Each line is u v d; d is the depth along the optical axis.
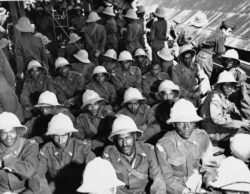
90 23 8.70
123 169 3.45
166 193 3.59
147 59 7.71
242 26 9.47
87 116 4.72
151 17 12.52
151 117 4.87
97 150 4.38
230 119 4.62
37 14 11.84
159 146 3.64
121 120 3.43
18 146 3.39
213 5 11.82
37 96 6.05
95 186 2.65
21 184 3.44
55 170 3.67
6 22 8.80
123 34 10.52
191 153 3.70
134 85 6.68
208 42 7.13
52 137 3.63
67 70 6.25
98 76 6.02
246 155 3.73
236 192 2.85
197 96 5.93
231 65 5.82
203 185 3.78
